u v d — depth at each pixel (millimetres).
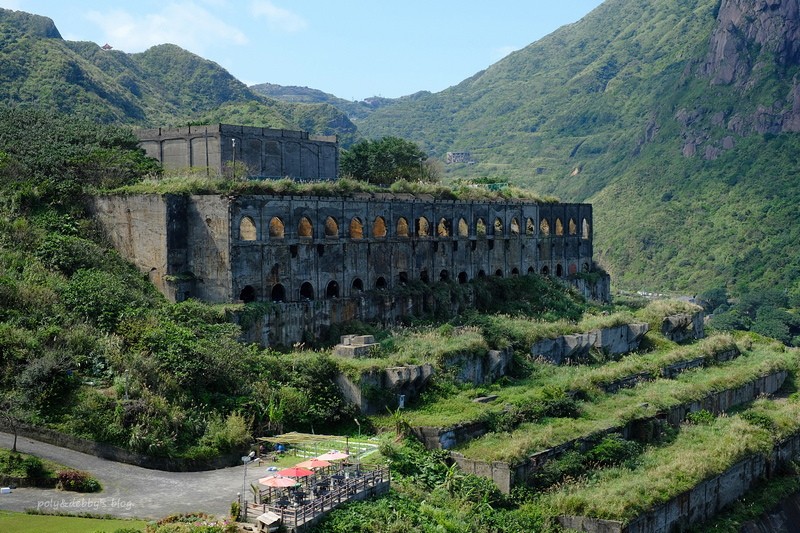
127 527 34688
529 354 70750
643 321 87438
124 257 65625
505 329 71062
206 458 44562
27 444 43312
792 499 62250
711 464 56375
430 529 40719
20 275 57469
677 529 51594
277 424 49812
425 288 77438
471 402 57469
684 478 53375
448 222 83250
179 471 43531
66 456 42969
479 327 70688
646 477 52625
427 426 51344
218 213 61469
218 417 47906
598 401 63875
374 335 67312
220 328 56625
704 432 63562
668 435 62156
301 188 66938
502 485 48312
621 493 49469
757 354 91938
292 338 64188
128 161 73625
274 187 64312
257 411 50188
